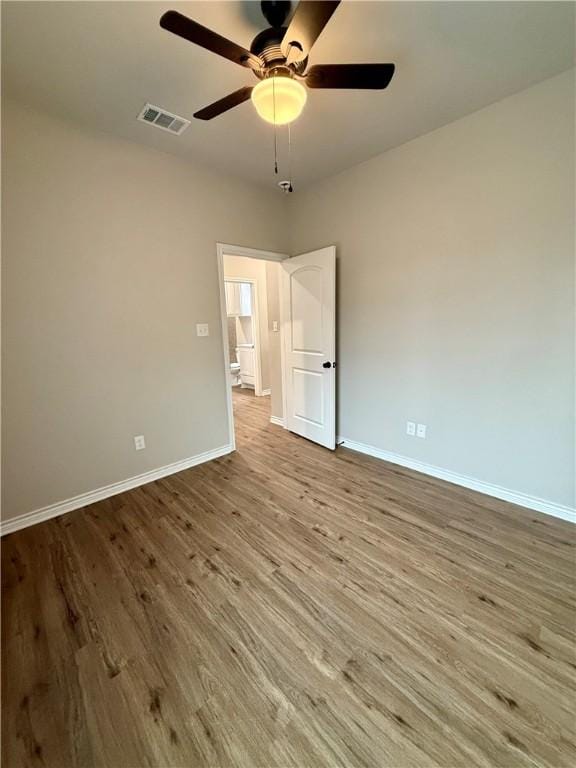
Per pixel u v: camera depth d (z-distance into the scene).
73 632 1.43
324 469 2.93
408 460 2.92
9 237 2.00
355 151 2.62
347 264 3.08
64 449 2.32
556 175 1.92
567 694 1.16
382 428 3.08
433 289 2.53
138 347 2.61
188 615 1.51
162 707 1.15
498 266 2.20
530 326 2.12
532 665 1.26
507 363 2.25
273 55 1.34
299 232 3.46
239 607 1.54
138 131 2.29
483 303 2.30
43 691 1.21
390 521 2.16
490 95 2.00
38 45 1.54
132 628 1.45
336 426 3.50
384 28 1.50
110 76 1.76
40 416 2.20
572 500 2.10
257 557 1.86
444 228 2.41
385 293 2.84
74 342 2.30
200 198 2.84
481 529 2.06
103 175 2.31
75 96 1.92
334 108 2.07
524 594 1.58
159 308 2.70
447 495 2.46
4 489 2.11
